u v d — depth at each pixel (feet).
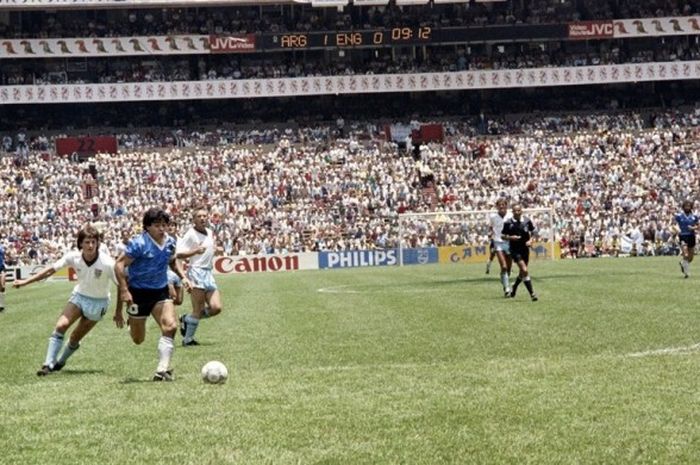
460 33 512.63
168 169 453.99
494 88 527.40
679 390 65.62
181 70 520.01
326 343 108.47
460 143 481.46
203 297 112.47
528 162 456.86
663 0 525.34
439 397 65.26
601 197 424.05
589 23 512.63
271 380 76.07
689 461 48.39
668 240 373.81
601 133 478.18
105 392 72.84
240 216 417.08
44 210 422.41
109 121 519.60
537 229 363.35
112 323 145.48
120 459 51.26
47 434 57.57
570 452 50.29
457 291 188.96
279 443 53.57
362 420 58.70
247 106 529.86
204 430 57.11
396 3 504.43
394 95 530.68
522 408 60.85
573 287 186.19
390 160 468.75
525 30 511.81
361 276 271.08
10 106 513.86
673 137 468.75
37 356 105.81
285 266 369.71
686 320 119.03
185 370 89.51
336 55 536.42
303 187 440.04
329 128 504.02
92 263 89.76
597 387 67.41
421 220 374.02
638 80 507.30
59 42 499.92
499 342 102.99
